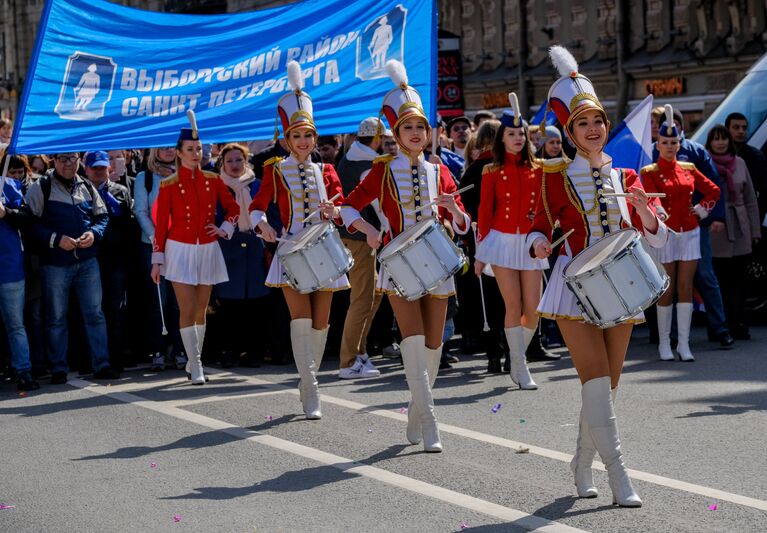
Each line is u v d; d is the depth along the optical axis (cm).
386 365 1108
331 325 1188
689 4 2864
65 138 984
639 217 646
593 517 601
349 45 993
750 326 1292
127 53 1007
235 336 1116
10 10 5831
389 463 719
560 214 635
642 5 2984
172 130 1003
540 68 3325
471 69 3597
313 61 998
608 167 638
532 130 1100
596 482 666
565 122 640
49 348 1032
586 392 617
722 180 1191
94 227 1038
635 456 718
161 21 1014
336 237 811
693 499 626
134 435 813
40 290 1070
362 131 1061
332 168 896
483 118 1319
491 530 588
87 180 1050
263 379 1030
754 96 1363
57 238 1017
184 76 1009
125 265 1094
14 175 1079
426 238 712
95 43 1002
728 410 837
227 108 1008
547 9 3284
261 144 1336
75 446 786
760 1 2692
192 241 1005
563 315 614
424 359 745
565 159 638
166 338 1136
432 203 739
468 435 785
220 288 1091
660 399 882
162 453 760
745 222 1188
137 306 1130
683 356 1054
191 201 1004
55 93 986
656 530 579
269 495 659
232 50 1014
